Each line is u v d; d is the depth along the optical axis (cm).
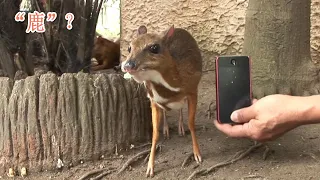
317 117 57
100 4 100
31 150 75
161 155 79
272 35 95
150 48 63
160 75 65
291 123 59
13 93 75
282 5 94
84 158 77
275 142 83
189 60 72
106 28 230
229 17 126
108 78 78
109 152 78
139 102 82
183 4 130
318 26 119
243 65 67
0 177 75
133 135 81
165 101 69
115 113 78
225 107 67
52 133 75
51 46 95
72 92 75
